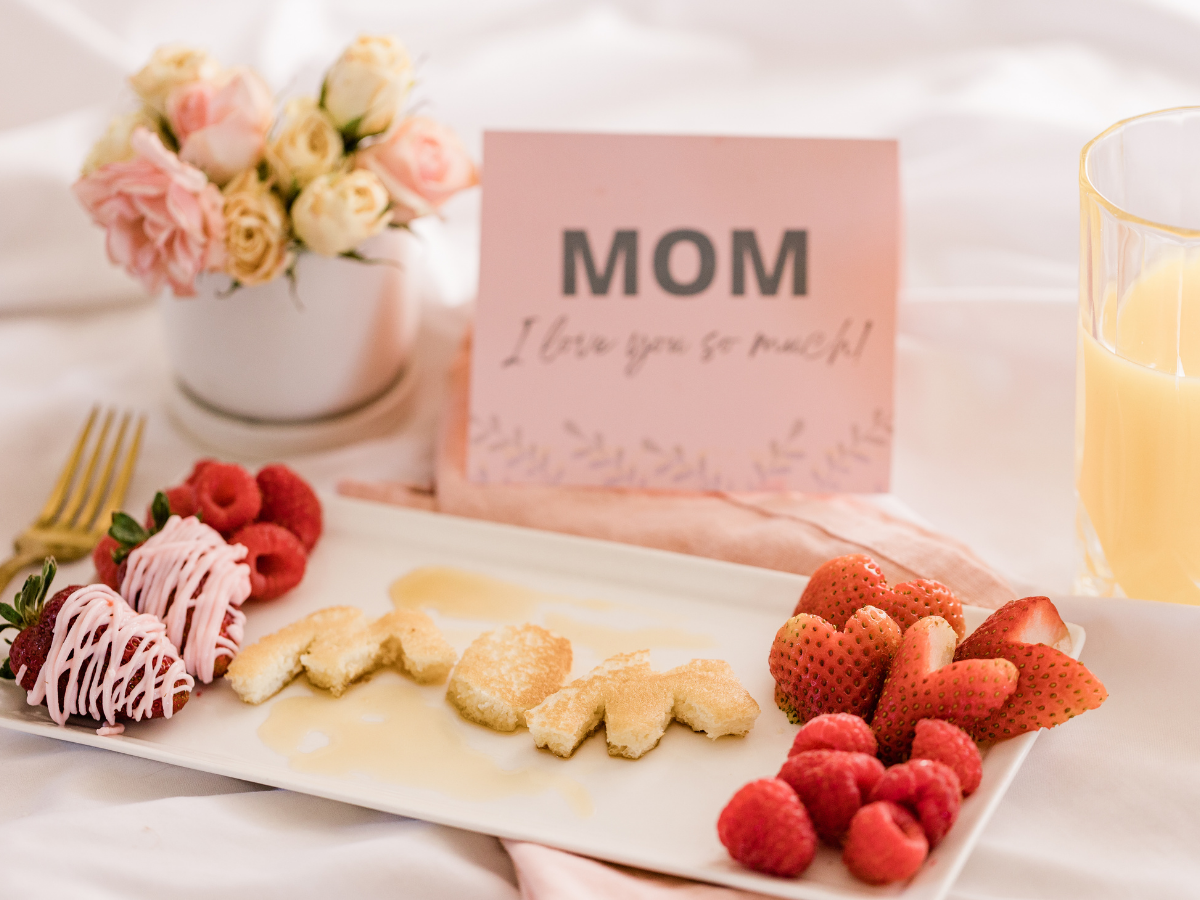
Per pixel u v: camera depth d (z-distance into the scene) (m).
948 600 1.04
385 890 0.91
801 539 1.24
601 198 1.31
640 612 1.18
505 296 1.32
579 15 1.88
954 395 1.50
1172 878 0.90
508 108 1.83
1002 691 0.92
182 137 1.25
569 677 1.10
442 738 1.04
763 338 1.33
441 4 1.85
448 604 1.19
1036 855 0.92
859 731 0.92
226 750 1.03
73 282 1.59
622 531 1.28
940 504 1.40
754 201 1.31
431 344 1.60
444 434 1.40
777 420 1.34
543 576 1.23
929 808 0.86
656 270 1.32
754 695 1.08
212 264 1.22
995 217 1.69
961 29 1.89
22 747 1.05
